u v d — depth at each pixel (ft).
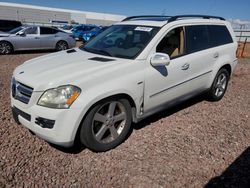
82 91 9.67
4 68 27.20
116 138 11.19
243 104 17.69
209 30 15.70
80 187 8.84
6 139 11.59
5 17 171.22
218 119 14.80
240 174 9.82
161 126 13.44
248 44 69.41
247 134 13.10
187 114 15.24
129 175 9.50
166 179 9.36
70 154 10.68
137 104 11.57
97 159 10.42
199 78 14.84
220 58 16.19
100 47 13.65
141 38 12.66
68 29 93.71
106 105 10.62
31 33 42.91
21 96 10.36
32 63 12.12
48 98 9.50
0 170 9.49
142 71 11.48
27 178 9.17
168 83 12.77
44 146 11.18
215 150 11.38
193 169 9.97
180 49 13.65
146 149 11.21
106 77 10.33
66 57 12.54
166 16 15.34
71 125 9.60
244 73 29.25
